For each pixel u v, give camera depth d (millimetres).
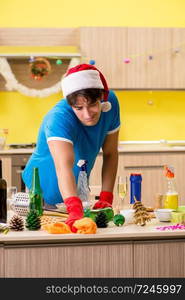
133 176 3020
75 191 2553
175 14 6387
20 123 6258
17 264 2357
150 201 5785
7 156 5609
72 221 2426
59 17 6293
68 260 2379
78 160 2879
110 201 3041
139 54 5957
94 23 6320
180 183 5820
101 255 2402
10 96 6242
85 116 2609
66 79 2627
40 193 2822
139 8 6359
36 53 5848
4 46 6207
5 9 6234
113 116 2990
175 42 6004
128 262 2422
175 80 6020
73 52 6277
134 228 2531
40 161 3018
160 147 5938
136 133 6414
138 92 6410
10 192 3139
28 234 2373
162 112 6453
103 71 5918
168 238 2459
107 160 3141
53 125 2666
